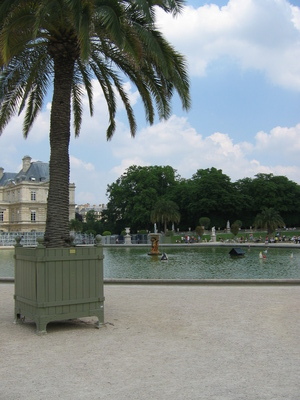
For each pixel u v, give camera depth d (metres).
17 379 5.22
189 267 24.11
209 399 4.49
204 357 6.04
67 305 7.94
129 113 13.83
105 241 68.00
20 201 107.38
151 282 14.34
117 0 8.80
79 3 8.01
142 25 9.66
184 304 10.39
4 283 15.82
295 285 13.63
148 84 11.91
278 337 7.12
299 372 5.35
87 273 8.19
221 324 8.13
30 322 8.77
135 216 82.06
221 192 85.06
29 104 13.98
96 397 4.60
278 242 58.88
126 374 5.35
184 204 87.81
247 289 12.86
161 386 4.90
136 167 89.88
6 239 68.62
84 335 7.52
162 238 63.94
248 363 5.74
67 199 9.21
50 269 7.83
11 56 9.86
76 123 15.12
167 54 9.75
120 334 7.53
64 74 9.43
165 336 7.30
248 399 4.48
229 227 80.56
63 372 5.46
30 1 8.83
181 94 10.61
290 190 93.50
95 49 11.48
